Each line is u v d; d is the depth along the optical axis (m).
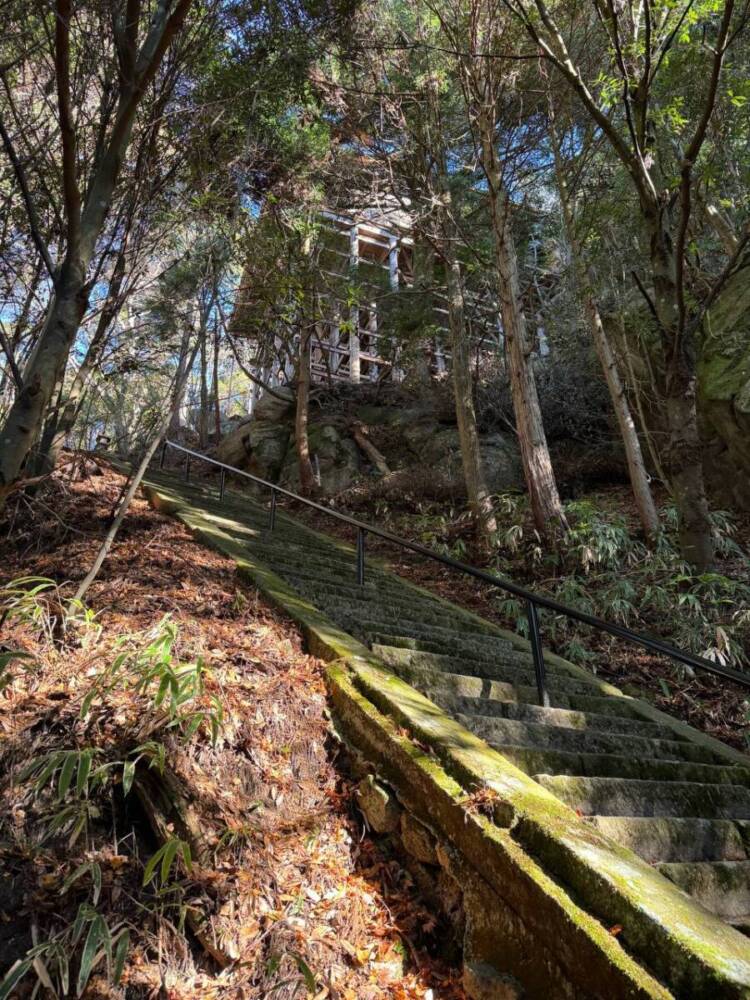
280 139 8.54
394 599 5.60
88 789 2.35
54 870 2.15
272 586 4.37
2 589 2.98
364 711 2.88
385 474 12.14
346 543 9.16
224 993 1.96
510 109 9.73
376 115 9.79
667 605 6.38
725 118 8.02
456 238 10.20
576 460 11.66
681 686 5.64
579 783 2.71
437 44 9.35
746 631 6.05
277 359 15.79
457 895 2.23
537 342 13.89
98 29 3.59
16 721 2.53
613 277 9.42
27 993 1.87
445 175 10.23
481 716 3.18
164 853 2.08
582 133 9.97
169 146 4.59
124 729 2.54
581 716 3.82
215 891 2.18
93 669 2.86
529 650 5.35
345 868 2.44
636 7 6.77
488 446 12.00
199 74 5.15
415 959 2.15
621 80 6.15
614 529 7.52
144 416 4.86
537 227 13.80
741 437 8.31
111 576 4.09
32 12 3.43
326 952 2.10
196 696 2.72
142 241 4.16
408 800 2.51
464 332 10.00
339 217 12.05
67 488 5.71
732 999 1.45
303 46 6.88
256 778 2.63
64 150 2.03
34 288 4.10
